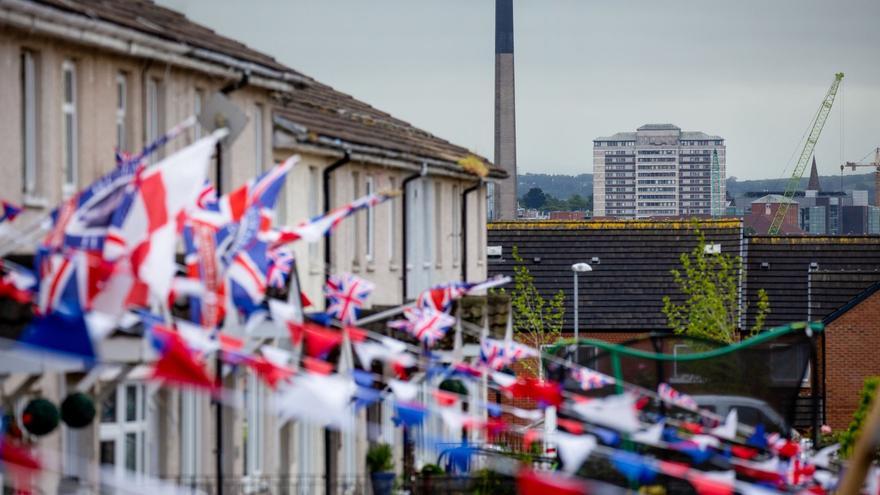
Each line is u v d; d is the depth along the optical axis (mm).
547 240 128500
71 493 38844
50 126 40312
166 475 43812
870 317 111625
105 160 42875
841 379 112125
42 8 38406
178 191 29297
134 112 44562
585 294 126062
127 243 29078
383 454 59906
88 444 40375
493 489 54906
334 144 60781
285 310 34719
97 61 42531
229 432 47812
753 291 124625
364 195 65938
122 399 42094
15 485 35531
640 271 126750
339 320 48062
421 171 71062
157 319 29281
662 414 46844
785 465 39875
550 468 55875
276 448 51594
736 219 128875
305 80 54344
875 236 128625
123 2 48031
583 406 29406
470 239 83500
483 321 66000
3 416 35531
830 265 126938
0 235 34656
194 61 46625
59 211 30438
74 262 28375
